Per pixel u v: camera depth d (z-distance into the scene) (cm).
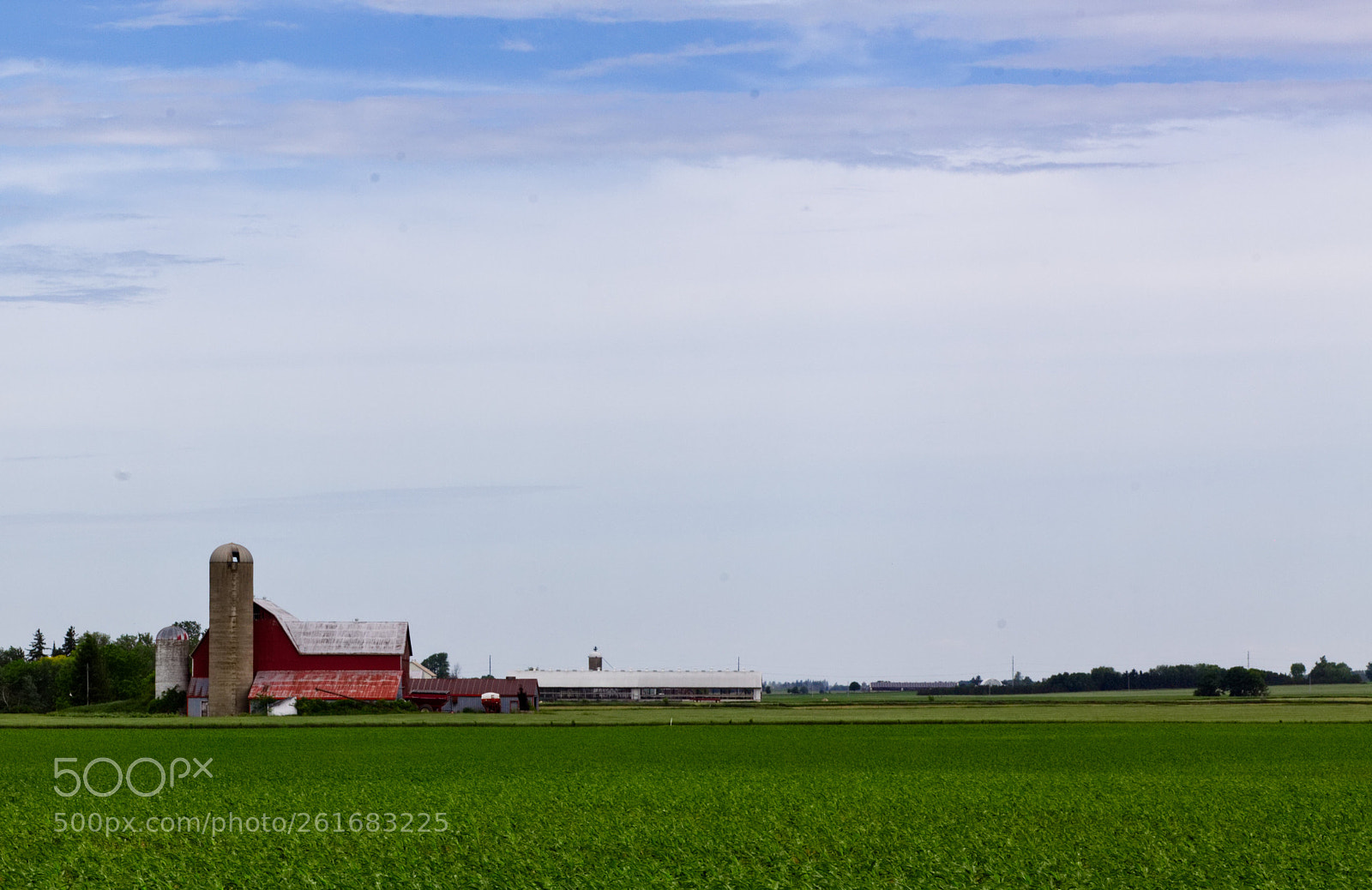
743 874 3225
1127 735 8238
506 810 4297
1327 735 8150
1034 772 5744
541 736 8375
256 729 9094
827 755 6744
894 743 7538
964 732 8638
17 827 3950
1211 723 9531
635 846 3612
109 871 3284
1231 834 3794
